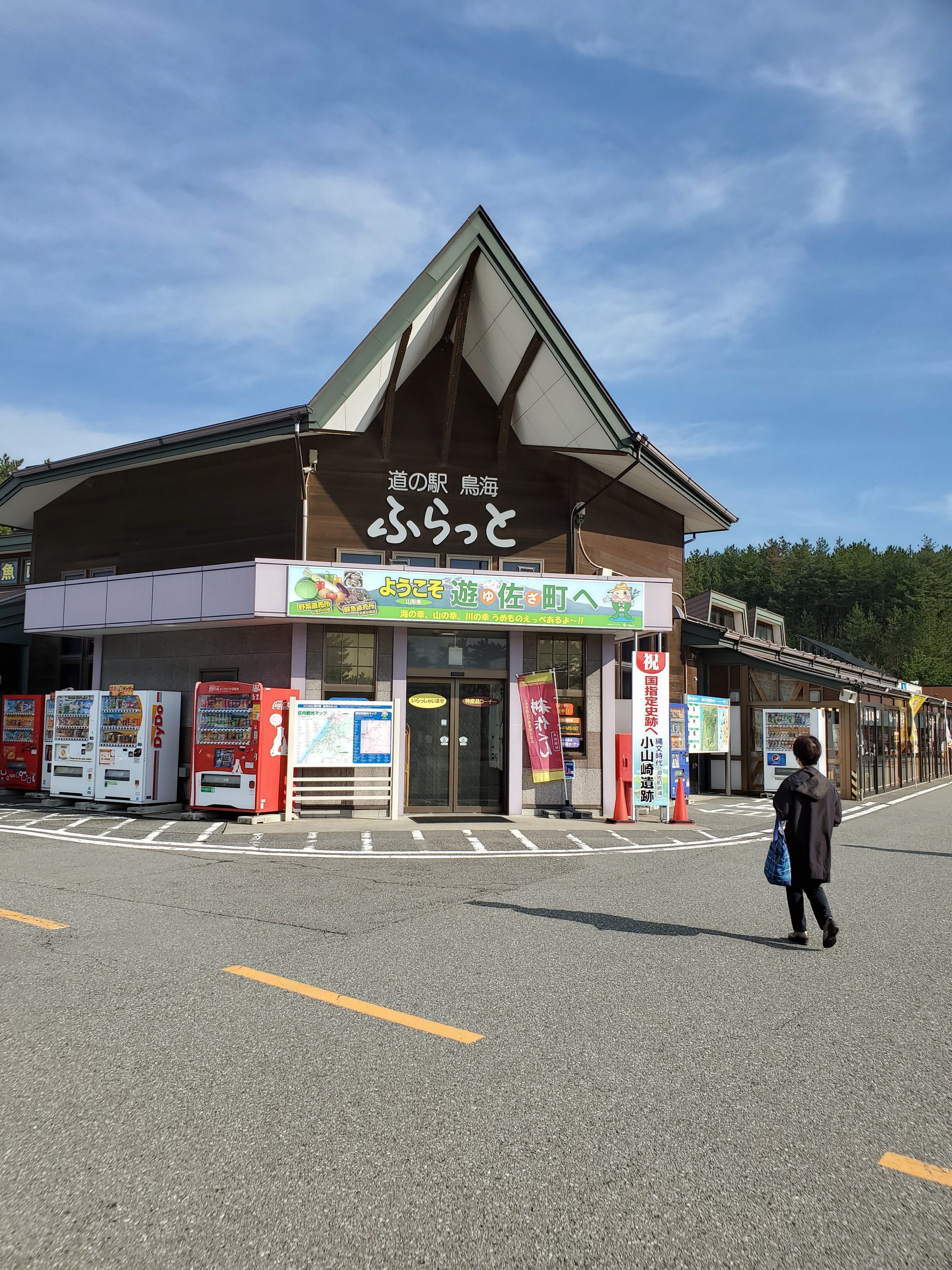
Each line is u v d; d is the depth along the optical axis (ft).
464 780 53.67
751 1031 15.72
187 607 51.49
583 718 55.26
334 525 53.98
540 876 32.35
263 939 21.80
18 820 46.83
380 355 49.06
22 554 86.12
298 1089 12.99
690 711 65.41
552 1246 9.23
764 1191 10.36
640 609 52.49
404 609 49.83
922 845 43.11
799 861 21.88
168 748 51.13
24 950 20.54
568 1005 17.03
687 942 22.16
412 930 23.08
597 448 55.31
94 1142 11.28
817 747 22.53
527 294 50.21
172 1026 15.55
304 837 42.11
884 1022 16.28
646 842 42.78
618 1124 12.00
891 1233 9.53
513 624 50.88
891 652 203.92
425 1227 9.50
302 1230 9.42
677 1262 8.98
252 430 51.83
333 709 48.70
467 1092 12.97
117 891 28.02
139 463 57.98
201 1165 10.75
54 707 53.62
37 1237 9.21
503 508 56.34
